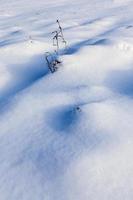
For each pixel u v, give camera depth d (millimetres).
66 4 11500
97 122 3068
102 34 6379
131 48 4688
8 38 6715
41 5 11898
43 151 2875
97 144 2785
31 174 2637
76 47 5176
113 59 4484
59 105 3590
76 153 2729
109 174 2479
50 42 5863
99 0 11461
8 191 2502
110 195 2309
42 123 3318
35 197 2406
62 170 2588
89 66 4355
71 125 3123
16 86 4363
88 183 2426
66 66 4328
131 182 2396
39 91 3934
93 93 3756
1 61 5059
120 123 3051
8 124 3387
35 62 4941
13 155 2910
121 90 3889
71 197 2342
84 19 8336
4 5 12922
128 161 2582
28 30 7457
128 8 9266
